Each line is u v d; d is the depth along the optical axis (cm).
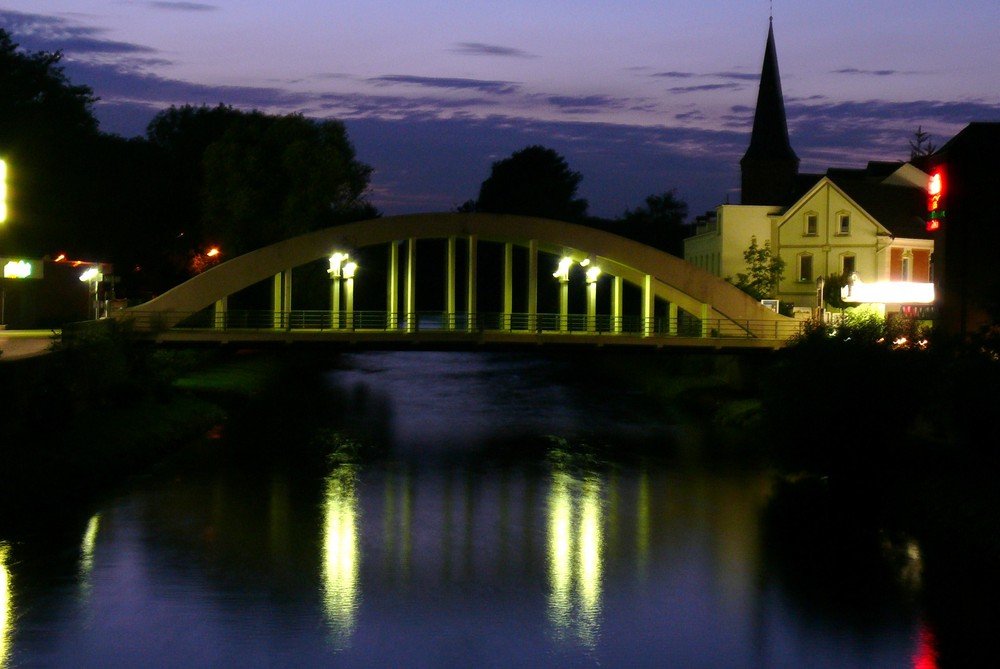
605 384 7388
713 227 8944
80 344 4450
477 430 5184
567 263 5966
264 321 8375
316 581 2823
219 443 4688
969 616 2636
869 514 3553
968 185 4931
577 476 4122
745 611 2658
